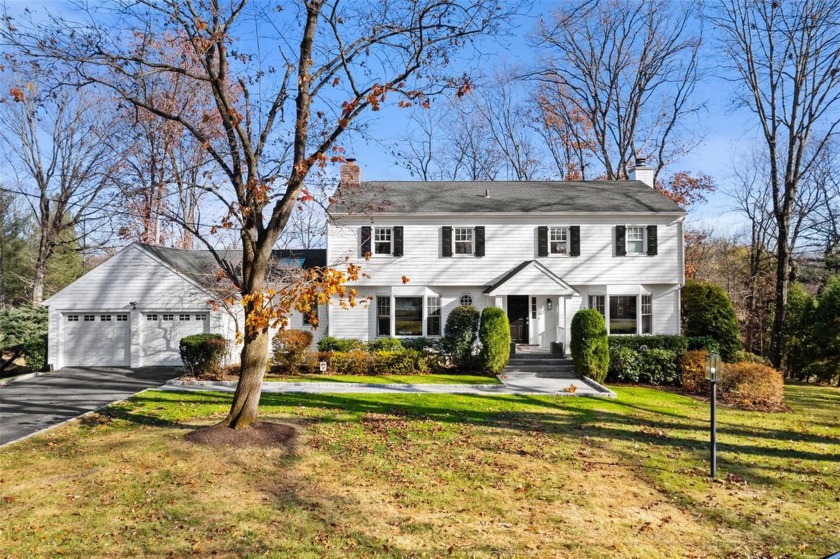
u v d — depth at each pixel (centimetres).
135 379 1980
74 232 3647
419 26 1130
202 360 1969
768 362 2372
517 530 721
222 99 1099
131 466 942
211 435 1083
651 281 2438
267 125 1190
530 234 2456
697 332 2292
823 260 3462
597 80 3762
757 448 1166
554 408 1538
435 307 2458
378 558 635
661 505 828
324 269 1080
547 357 2225
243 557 632
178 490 837
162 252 2486
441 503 812
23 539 676
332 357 2064
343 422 1300
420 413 1427
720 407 1641
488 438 1195
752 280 3466
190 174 2486
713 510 811
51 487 852
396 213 2422
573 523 749
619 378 2039
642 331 2448
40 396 1653
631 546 680
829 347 2323
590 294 2448
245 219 1120
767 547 687
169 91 2314
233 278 1155
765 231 3716
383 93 1050
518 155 4381
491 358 2020
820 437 1288
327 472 938
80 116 3008
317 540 679
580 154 4097
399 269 2433
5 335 2103
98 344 2291
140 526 712
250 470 930
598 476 956
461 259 2444
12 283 3538
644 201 2553
